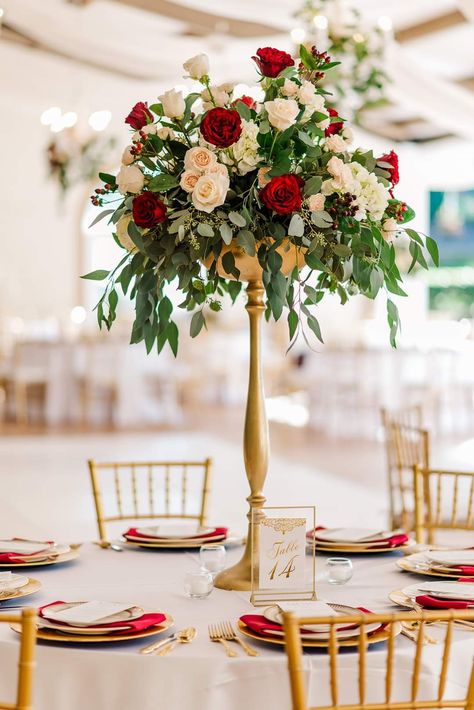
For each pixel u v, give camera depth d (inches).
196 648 64.9
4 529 217.8
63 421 456.1
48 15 395.2
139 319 83.5
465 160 569.3
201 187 77.4
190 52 415.8
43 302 584.1
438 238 721.6
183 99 83.4
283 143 81.3
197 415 503.8
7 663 65.5
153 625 68.7
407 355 411.5
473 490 121.6
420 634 58.4
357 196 80.8
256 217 80.8
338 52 298.8
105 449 355.6
